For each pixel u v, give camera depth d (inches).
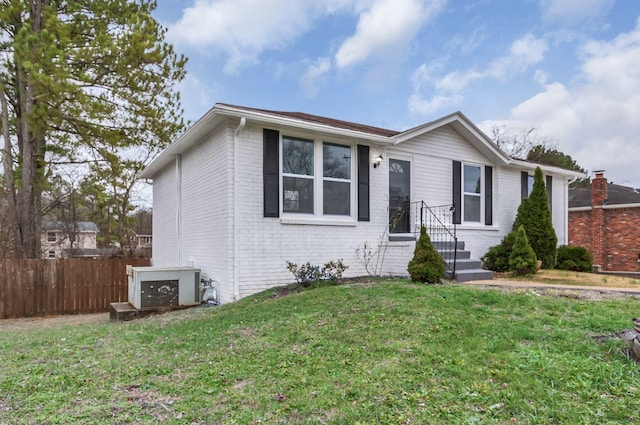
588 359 132.7
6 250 518.3
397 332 172.6
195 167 384.2
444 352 145.9
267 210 317.4
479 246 438.3
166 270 324.2
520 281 319.3
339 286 289.0
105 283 451.8
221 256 318.7
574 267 458.6
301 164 337.4
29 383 143.3
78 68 442.0
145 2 511.5
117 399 127.4
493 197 460.1
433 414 105.0
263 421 108.5
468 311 198.4
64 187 692.1
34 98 441.1
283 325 200.2
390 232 382.0
